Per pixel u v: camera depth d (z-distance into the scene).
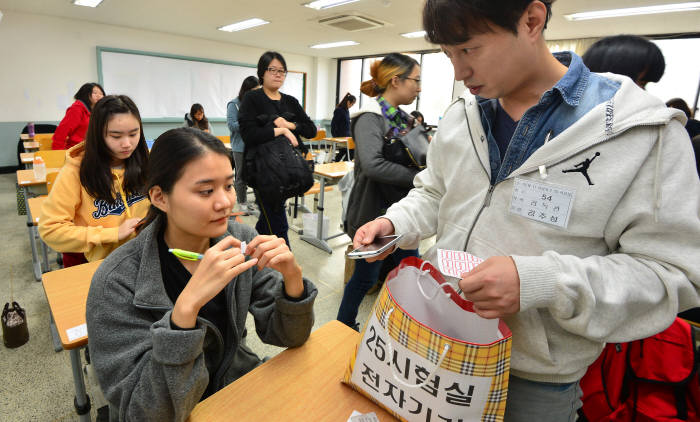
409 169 1.70
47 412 1.50
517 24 0.57
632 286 0.56
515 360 0.70
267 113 2.25
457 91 7.98
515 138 0.70
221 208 0.77
